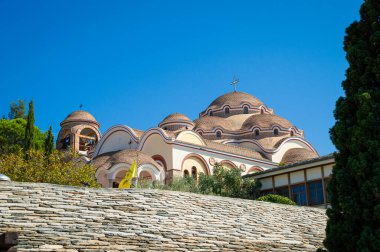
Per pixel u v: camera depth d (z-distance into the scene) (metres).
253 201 22.53
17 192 17.25
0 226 15.61
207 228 19.59
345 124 17.69
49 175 31.41
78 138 59.41
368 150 16.62
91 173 34.06
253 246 19.86
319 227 23.12
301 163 34.66
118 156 43.44
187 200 20.44
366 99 17.03
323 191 33.38
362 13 19.23
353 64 18.39
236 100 67.44
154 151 47.34
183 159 46.31
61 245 15.77
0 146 61.09
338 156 17.89
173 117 59.50
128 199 19.02
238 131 60.59
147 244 17.28
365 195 16.34
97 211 17.88
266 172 37.19
